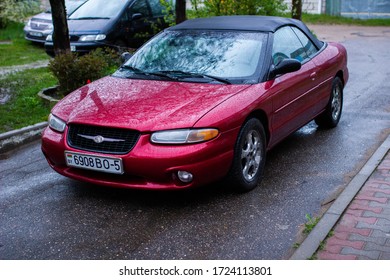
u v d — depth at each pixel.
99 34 11.41
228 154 4.75
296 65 5.39
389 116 7.71
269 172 5.63
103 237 4.32
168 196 5.06
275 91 5.36
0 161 6.27
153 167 4.48
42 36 14.20
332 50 7.09
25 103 8.42
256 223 4.50
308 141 6.66
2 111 8.02
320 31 18.97
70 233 4.40
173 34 6.13
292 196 5.01
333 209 4.52
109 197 5.09
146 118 4.63
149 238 4.29
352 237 4.10
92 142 4.72
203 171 4.55
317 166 5.78
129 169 4.55
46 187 5.39
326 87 6.69
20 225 4.57
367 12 22.48
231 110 4.77
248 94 5.05
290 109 5.75
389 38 16.83
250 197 5.01
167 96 4.99
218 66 5.49
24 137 7.01
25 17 17.64
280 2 11.69
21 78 10.24
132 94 5.12
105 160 4.61
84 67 8.23
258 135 5.16
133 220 4.61
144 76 5.57
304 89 6.02
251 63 5.47
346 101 8.66
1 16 16.81
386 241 4.03
